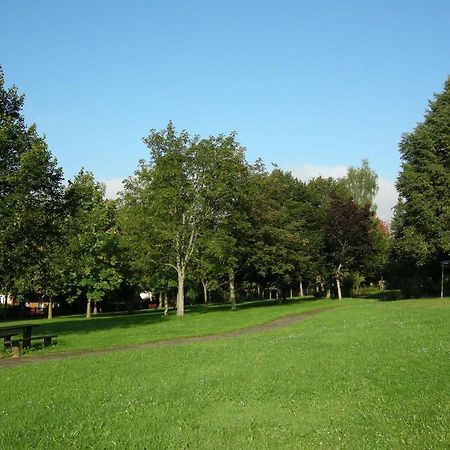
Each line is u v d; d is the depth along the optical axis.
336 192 65.38
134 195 42.56
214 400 9.88
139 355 16.62
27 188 24.20
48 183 25.64
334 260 58.81
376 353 13.88
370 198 80.12
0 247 23.14
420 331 18.09
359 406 8.92
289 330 23.72
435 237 42.50
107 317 47.78
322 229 58.34
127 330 27.84
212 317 36.38
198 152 41.84
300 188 62.47
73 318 52.09
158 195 40.25
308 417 8.53
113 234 52.34
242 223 43.66
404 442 6.97
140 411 9.26
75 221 28.22
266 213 48.34
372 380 10.74
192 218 42.91
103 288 52.34
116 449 7.36
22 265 25.12
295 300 59.25
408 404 8.75
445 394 9.14
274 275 52.38
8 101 26.55
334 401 9.37
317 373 11.77
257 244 47.97
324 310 38.53
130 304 61.88
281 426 8.16
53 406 9.82
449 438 6.98
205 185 42.12
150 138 41.66
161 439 7.73
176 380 11.84
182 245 43.06
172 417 8.80
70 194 27.47
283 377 11.58
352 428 7.76
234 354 15.64
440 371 10.94
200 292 87.06
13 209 23.48
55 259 26.92
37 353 19.28
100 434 8.02
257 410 9.11
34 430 8.33
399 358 12.81
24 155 23.47
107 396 10.51
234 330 26.64
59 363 15.59
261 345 17.64
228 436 7.79
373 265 63.00
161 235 41.38
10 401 10.43
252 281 55.28
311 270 58.22
